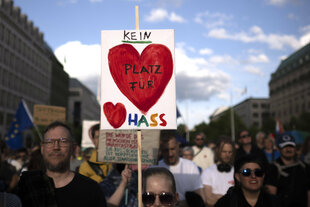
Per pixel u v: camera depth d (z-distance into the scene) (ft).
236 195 9.78
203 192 13.37
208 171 14.57
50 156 8.38
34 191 7.93
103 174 12.90
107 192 11.43
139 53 10.30
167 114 10.03
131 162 11.64
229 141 14.53
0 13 144.87
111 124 10.04
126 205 11.26
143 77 10.21
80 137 163.63
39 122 30.53
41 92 202.59
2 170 14.06
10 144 31.65
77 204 8.18
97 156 11.82
